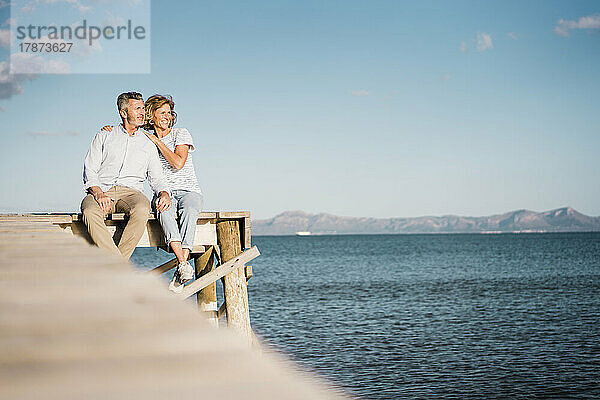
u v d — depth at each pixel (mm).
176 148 7293
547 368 21234
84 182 6883
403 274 66000
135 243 6707
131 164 7008
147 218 6758
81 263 1142
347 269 75438
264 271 72312
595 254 110875
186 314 610
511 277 61125
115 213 6926
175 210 7012
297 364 21734
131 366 444
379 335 27594
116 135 7035
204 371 437
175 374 431
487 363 22031
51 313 608
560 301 40750
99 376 423
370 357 22953
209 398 391
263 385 417
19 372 423
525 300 41344
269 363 461
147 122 7387
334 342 25812
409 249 148875
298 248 171375
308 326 29969
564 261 89125
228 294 7293
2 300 688
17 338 510
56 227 3328
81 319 582
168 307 647
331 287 49969
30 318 584
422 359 22641
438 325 30594
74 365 442
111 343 499
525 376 20125
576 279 58219
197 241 7438
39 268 1037
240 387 412
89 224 6453
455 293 45594
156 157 7199
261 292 46062
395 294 44750
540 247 151250
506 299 41875
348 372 20625
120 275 929
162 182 7125
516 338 27000
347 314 34250
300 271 71812
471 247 158375
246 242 7355
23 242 1986
